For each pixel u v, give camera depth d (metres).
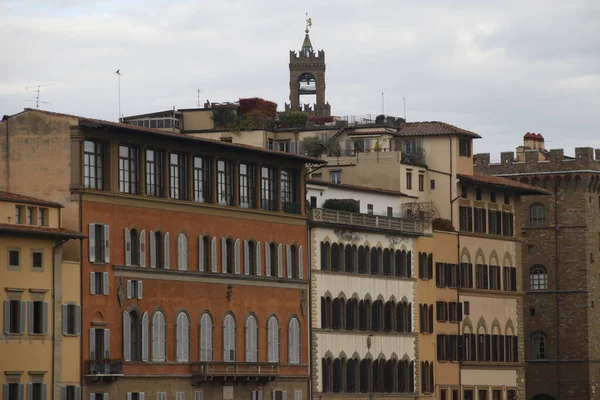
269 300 171.75
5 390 140.50
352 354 182.62
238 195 168.62
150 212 156.88
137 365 154.00
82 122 149.38
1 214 140.75
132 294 154.25
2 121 152.50
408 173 199.88
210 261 164.00
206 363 161.12
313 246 178.12
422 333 194.38
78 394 147.25
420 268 195.12
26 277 142.75
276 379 171.88
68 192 149.38
